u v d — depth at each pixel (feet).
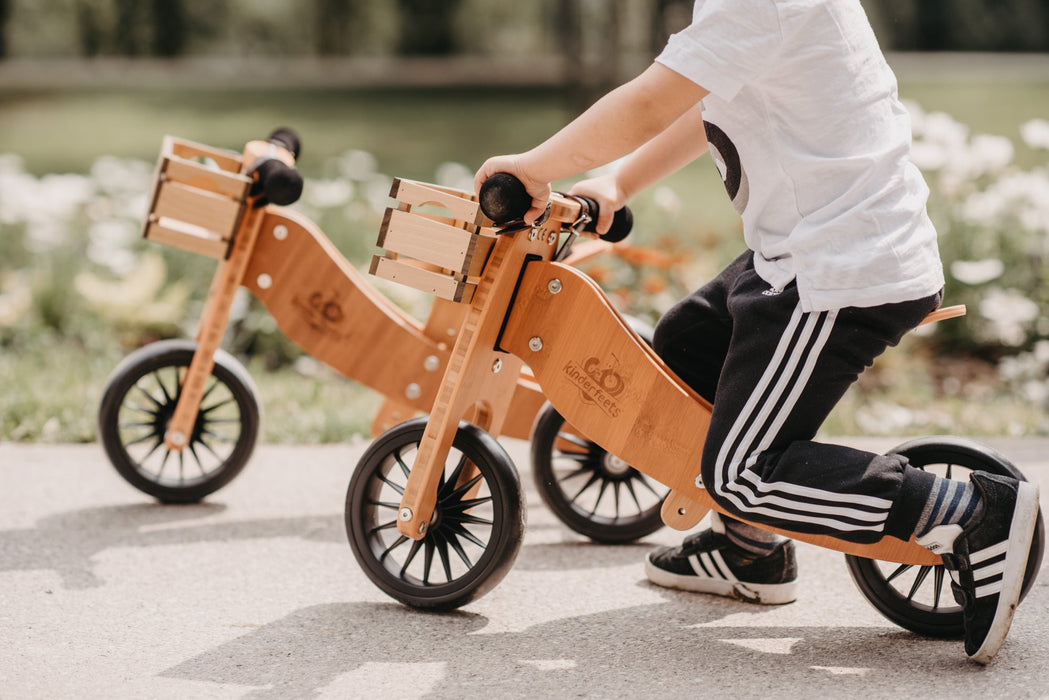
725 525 7.95
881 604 7.38
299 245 9.18
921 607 7.29
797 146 6.36
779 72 6.26
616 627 7.48
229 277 9.26
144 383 14.28
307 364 16.47
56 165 44.01
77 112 63.87
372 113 61.77
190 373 9.53
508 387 8.02
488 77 81.46
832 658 6.91
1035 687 6.39
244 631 7.34
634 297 15.80
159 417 10.04
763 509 6.53
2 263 19.17
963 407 14.40
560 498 9.33
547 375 7.36
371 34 102.17
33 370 15.17
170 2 98.43
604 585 8.34
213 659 6.88
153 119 60.49
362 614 7.66
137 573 8.41
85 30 98.07
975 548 6.43
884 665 6.79
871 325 6.32
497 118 59.00
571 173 6.70
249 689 6.45
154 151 48.21
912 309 6.37
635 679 6.61
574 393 7.32
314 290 9.22
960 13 89.04
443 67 93.61
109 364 15.58
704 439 7.11
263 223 9.21
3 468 11.23
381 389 9.29
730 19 6.19
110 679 6.57
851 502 6.40
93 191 21.18
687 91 6.29
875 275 6.22
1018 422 13.50
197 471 11.35
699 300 7.43
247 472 11.31
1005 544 6.39
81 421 12.71
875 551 7.02
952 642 7.18
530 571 8.66
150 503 10.18
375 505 7.86
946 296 16.44
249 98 69.36
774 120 6.39
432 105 64.75
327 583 8.28
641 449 7.23
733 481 6.51
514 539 7.36
